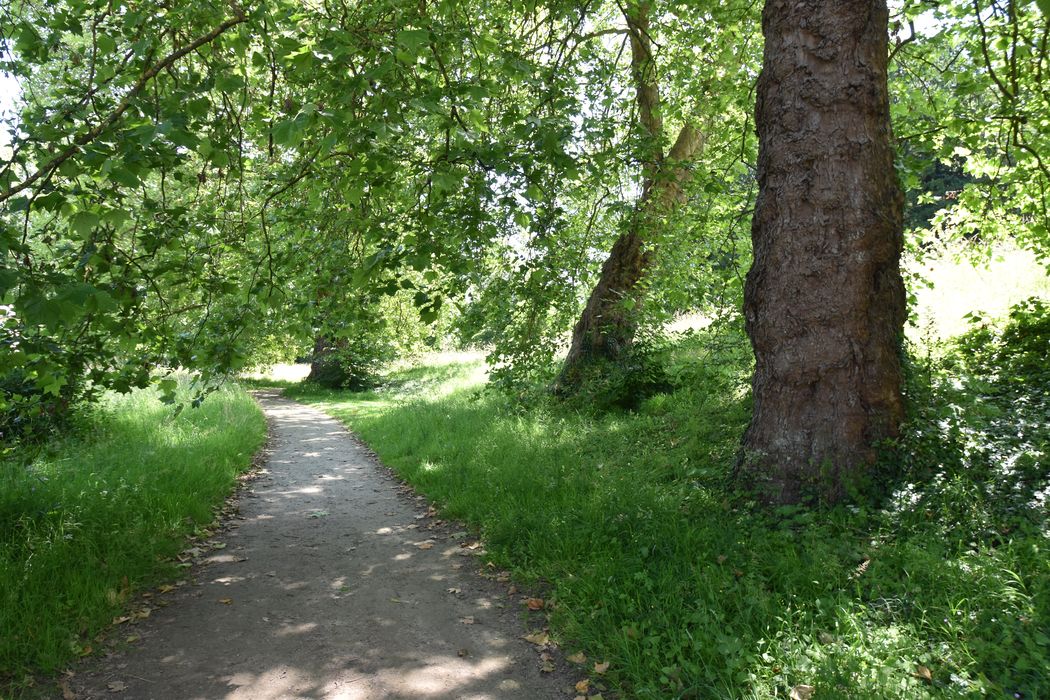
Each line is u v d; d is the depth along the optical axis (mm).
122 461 8023
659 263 9867
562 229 7602
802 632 3486
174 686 3523
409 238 5590
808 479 5133
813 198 5191
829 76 5141
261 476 9906
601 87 8539
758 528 4789
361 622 4375
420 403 16047
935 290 12273
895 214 5281
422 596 4836
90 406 9688
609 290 11906
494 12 7961
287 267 7070
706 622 3664
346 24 5609
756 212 5570
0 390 6035
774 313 5383
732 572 4250
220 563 5645
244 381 32688
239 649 3967
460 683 3557
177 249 5793
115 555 5113
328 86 4605
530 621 4332
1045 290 10453
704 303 9492
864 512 4688
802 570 4070
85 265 4680
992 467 4855
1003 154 8008
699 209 9406
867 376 5184
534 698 3406
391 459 10711
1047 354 7293
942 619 3385
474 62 6156
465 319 9016
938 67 8336
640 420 9703
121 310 5090
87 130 4055
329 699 3393
